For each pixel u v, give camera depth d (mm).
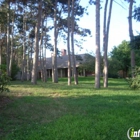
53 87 15602
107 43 18344
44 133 4895
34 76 19906
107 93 11961
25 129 5262
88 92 12359
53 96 10609
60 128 5184
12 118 6285
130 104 8367
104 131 4934
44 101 8891
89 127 5250
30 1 21844
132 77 16250
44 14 28219
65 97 10281
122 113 6703
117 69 42594
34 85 17922
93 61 40094
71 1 24922
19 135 4852
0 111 7023
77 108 7609
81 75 46188
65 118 6133
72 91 12625
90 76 44531
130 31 17344
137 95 11062
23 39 32594
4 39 35312
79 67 42844
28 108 7543
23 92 11797
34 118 6312
